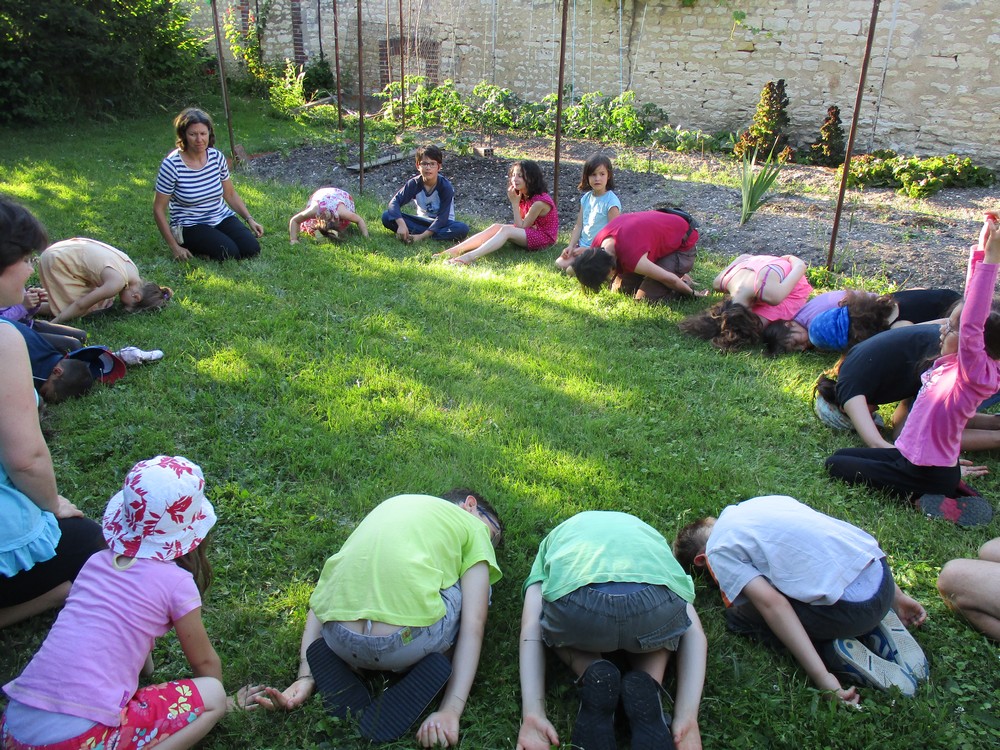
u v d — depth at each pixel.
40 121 11.84
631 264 5.70
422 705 2.32
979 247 3.08
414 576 2.40
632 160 10.79
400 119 13.05
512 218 8.39
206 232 6.20
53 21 11.84
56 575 2.51
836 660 2.58
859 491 3.61
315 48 15.72
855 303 4.86
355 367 4.57
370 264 6.38
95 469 3.53
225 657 2.58
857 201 8.84
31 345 3.96
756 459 3.87
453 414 4.13
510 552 3.12
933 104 11.50
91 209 7.45
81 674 1.97
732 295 5.29
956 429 3.33
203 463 3.63
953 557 3.17
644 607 2.37
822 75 12.17
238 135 11.52
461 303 5.66
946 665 2.64
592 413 4.24
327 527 3.21
